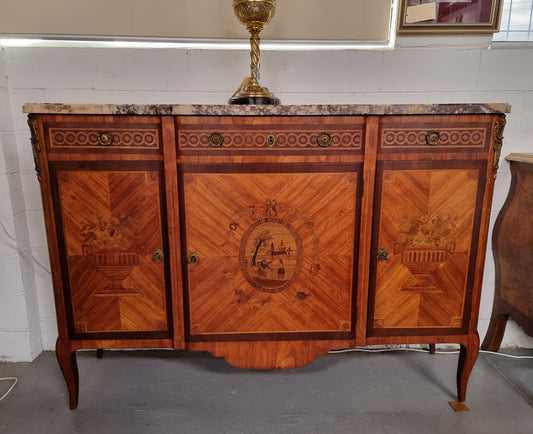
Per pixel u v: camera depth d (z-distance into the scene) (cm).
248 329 125
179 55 154
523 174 153
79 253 120
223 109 109
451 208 119
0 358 165
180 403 140
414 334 128
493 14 152
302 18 153
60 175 115
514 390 147
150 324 126
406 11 152
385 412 135
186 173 115
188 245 119
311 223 119
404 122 113
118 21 150
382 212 119
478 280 125
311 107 109
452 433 126
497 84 159
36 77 152
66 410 136
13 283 158
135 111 109
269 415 134
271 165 115
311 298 124
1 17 146
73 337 127
